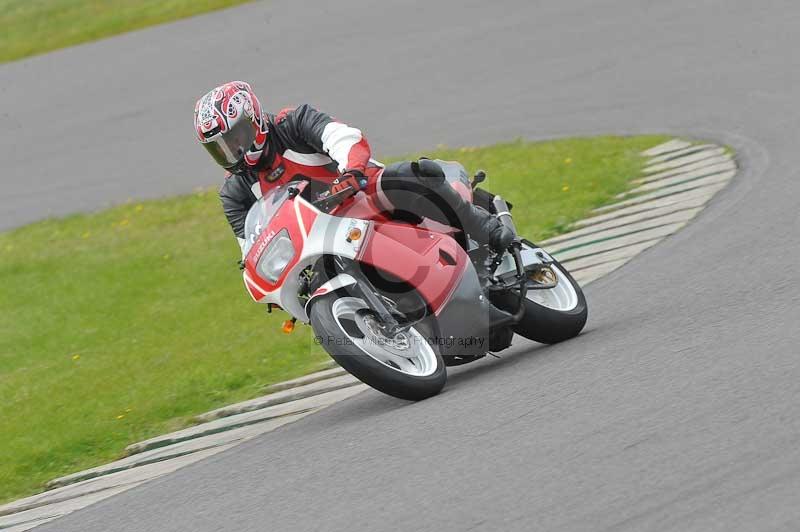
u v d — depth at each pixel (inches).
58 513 817.5
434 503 579.5
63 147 2381.9
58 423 1071.6
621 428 619.5
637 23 2213.3
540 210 1414.9
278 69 2501.2
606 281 1063.6
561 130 1756.9
